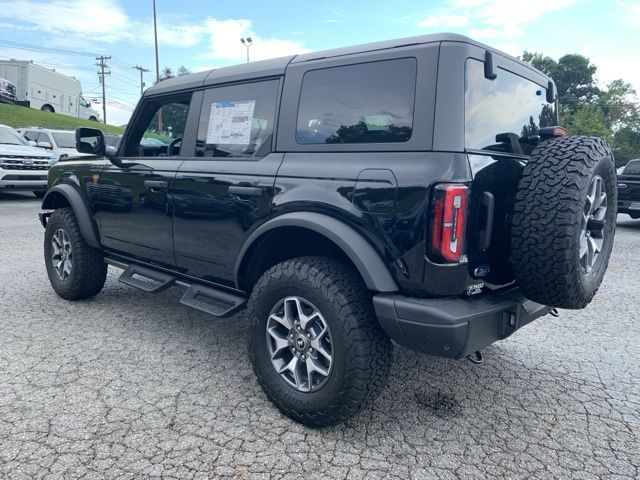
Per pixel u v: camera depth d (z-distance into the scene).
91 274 4.66
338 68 2.85
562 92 68.75
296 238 3.10
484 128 2.65
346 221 2.60
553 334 4.36
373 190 2.50
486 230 2.47
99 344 3.83
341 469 2.41
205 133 3.54
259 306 2.90
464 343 2.37
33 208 12.02
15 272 5.95
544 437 2.75
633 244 9.51
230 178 3.19
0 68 27.42
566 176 2.44
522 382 3.42
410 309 2.39
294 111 3.02
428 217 2.33
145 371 3.39
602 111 66.19
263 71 3.25
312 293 2.64
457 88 2.44
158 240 3.80
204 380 3.29
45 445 2.51
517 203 2.54
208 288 3.51
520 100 3.04
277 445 2.59
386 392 3.22
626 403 3.15
